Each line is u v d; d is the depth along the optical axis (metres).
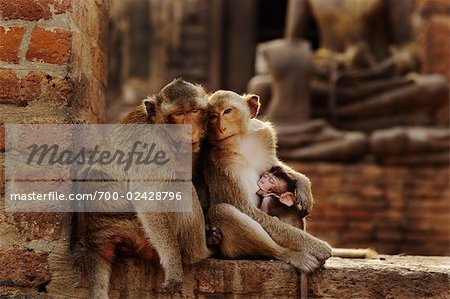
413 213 13.13
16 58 5.19
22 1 5.22
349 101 14.72
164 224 5.05
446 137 13.48
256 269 5.15
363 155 13.56
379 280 5.13
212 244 5.33
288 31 16.08
